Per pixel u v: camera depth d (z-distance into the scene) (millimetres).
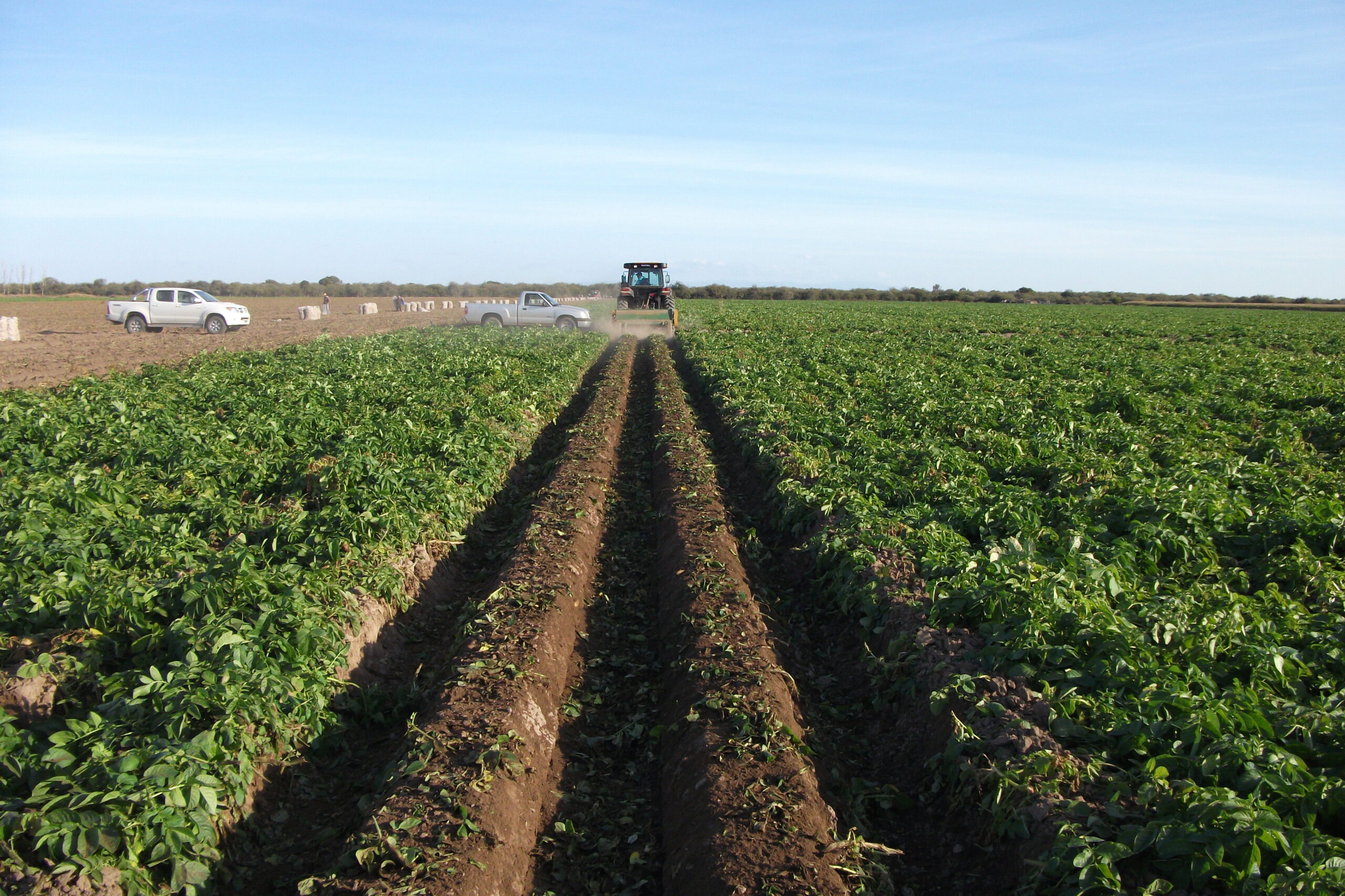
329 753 5848
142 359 27109
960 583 6898
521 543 9047
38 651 5969
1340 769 4398
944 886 4531
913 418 15086
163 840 4188
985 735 5109
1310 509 8367
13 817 3982
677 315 39812
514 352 25047
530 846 4969
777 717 5656
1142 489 9117
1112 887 3719
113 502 9336
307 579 6953
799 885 4191
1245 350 29234
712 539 9164
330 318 55969
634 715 6484
